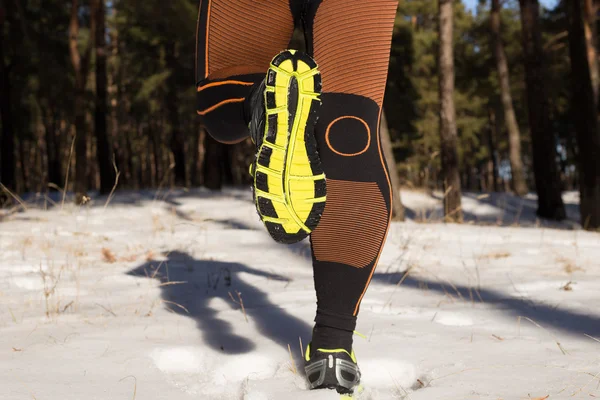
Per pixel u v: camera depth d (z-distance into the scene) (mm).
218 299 2838
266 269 3922
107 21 24234
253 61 1653
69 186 29406
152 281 3359
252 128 1354
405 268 4074
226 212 10250
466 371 1695
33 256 4289
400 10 23406
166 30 20891
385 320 2379
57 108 27500
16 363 1730
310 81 1204
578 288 3211
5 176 14727
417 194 15781
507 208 14945
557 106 27297
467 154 33469
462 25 27984
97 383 1573
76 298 2799
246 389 1534
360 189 1401
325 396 1414
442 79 10211
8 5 16906
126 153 33781
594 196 9008
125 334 2104
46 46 19828
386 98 22875
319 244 1438
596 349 1938
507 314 2527
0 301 2725
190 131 31547
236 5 1592
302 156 1211
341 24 1425
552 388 1532
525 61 12953
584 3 12859
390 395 1538
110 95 27281
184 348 1908
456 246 5363
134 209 10477
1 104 14789
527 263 4301
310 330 2176
